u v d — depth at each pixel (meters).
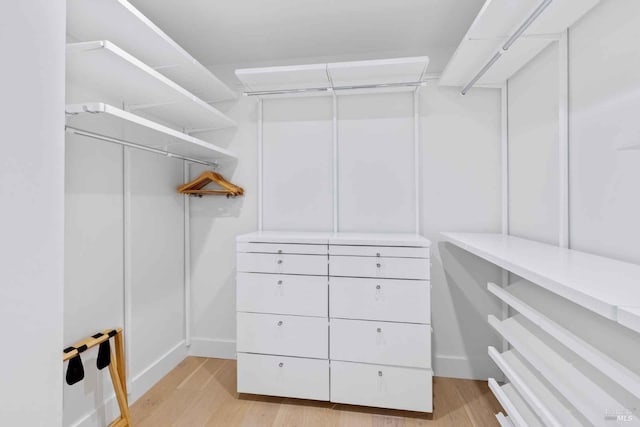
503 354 1.43
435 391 2.04
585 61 1.34
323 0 1.77
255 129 2.48
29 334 0.52
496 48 1.67
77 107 1.18
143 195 2.06
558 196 1.51
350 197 2.34
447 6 1.83
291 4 1.80
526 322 1.35
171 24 1.99
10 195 0.50
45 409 0.54
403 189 2.28
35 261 0.53
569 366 1.00
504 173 2.09
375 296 1.80
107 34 1.54
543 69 1.65
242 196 2.49
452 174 2.22
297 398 1.98
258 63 2.47
